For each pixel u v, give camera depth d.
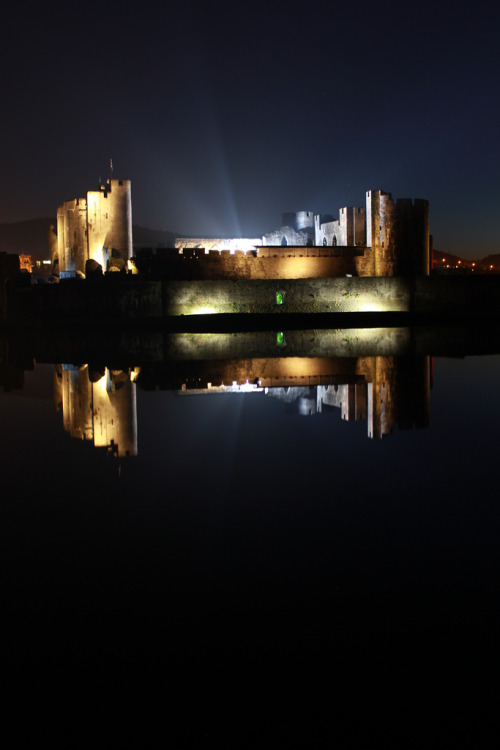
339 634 4.77
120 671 4.38
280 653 4.56
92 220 61.06
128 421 13.73
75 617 5.04
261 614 5.06
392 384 18.42
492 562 5.98
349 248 51.16
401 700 4.07
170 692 4.18
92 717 3.94
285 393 17.27
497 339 33.78
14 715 3.97
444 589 5.45
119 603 5.25
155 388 18.67
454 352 26.98
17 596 5.39
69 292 44.81
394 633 4.79
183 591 5.45
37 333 40.72
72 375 21.86
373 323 45.28
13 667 4.44
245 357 26.11
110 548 6.40
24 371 23.14
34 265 104.56
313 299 48.53
